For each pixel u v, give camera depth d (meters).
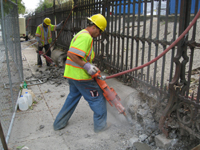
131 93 3.59
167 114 2.70
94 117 3.12
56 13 8.98
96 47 5.74
